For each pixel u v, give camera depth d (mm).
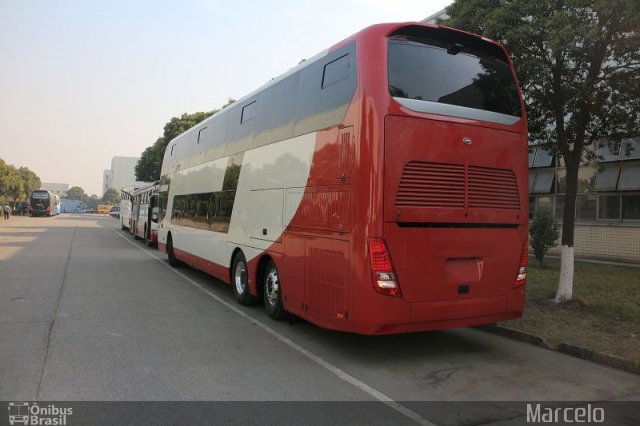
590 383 5195
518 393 4871
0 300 8898
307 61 6836
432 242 5480
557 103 8352
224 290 10711
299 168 6664
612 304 8359
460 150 5707
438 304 5516
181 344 6324
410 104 5461
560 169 16891
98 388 4688
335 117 5883
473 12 8562
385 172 5246
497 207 5973
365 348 6375
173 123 40969
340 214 5637
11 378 4910
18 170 89375
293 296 6750
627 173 14648
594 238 15602
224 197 9805
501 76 6297
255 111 8484
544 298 8859
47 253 17609
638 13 6523
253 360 5738
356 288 5309
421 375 5371
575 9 7273
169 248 14719
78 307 8414
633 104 8289
